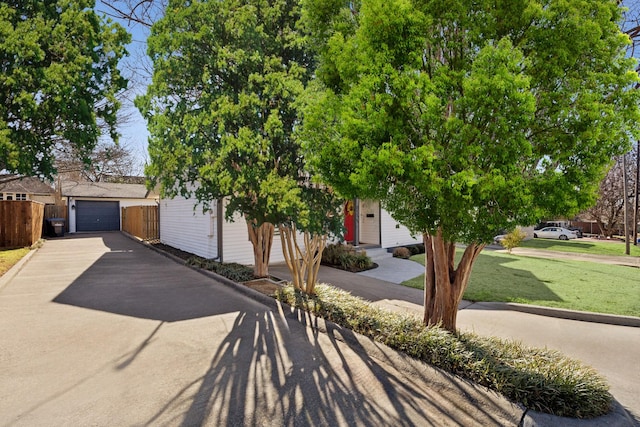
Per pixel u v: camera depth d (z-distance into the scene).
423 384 3.64
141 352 4.29
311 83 5.99
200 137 7.29
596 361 4.53
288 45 7.45
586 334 5.48
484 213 3.41
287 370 3.90
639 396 3.66
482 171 3.39
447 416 3.10
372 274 10.24
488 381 3.44
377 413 3.12
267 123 6.48
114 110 9.11
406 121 3.77
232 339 4.77
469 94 3.33
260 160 6.59
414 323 4.83
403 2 3.62
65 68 7.50
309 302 5.97
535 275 10.29
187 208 13.30
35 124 7.69
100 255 12.78
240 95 6.79
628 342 5.17
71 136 8.05
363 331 4.80
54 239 18.78
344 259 11.23
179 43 7.20
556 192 3.28
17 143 7.30
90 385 3.48
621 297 7.56
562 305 6.82
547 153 3.53
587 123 3.28
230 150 6.53
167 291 7.43
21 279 8.50
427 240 4.93
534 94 3.73
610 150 3.36
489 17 3.62
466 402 3.29
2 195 22.34
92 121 8.11
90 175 30.83
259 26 7.32
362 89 3.65
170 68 7.36
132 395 3.32
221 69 7.43
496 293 7.90
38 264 10.65
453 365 3.73
